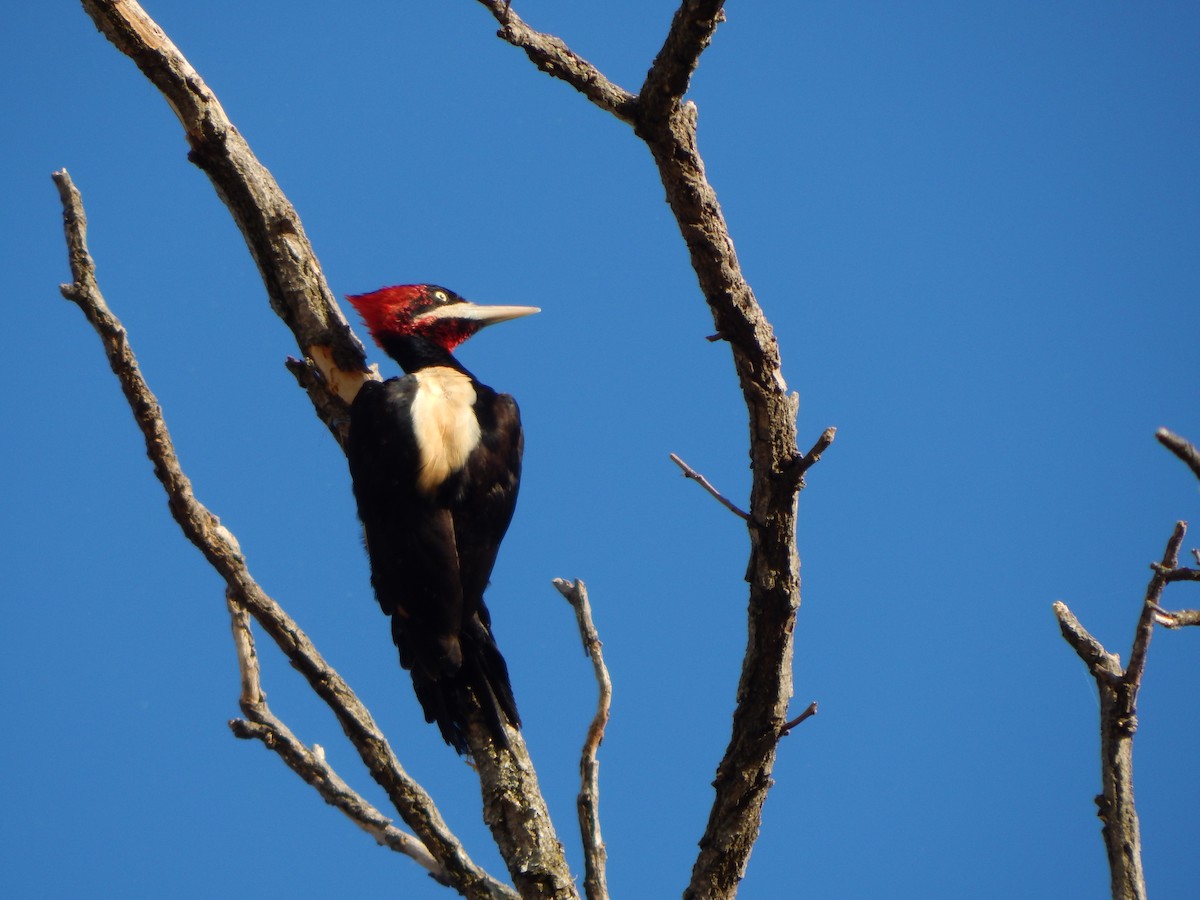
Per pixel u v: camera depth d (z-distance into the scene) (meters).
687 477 8.77
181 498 9.39
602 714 9.39
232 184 11.60
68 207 9.41
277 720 9.52
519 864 9.41
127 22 11.11
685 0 7.99
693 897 9.01
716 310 8.55
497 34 8.50
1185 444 6.15
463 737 10.13
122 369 9.31
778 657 8.75
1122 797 7.91
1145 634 7.99
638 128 8.50
